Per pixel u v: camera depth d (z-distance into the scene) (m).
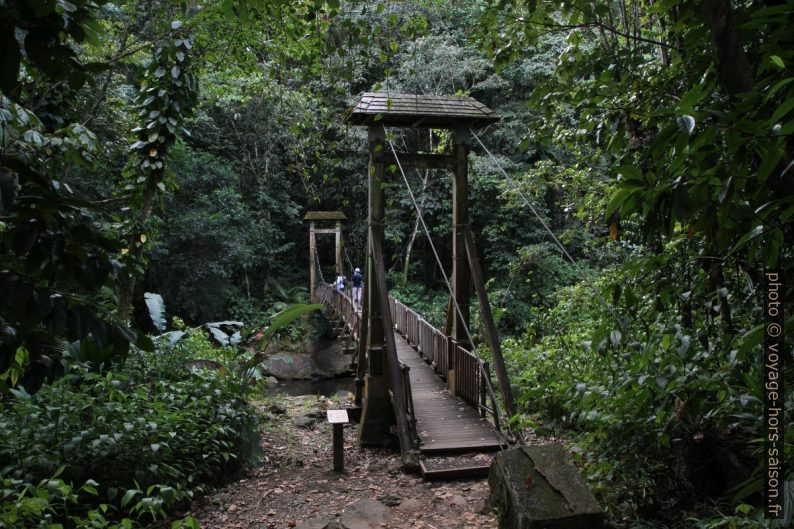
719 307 2.91
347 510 3.88
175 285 14.66
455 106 6.25
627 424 3.12
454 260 6.60
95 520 2.76
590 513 2.75
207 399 4.91
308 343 15.80
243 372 5.86
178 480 4.13
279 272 19.61
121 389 4.73
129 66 12.32
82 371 4.30
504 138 16.12
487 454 5.07
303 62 5.13
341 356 15.02
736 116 1.49
